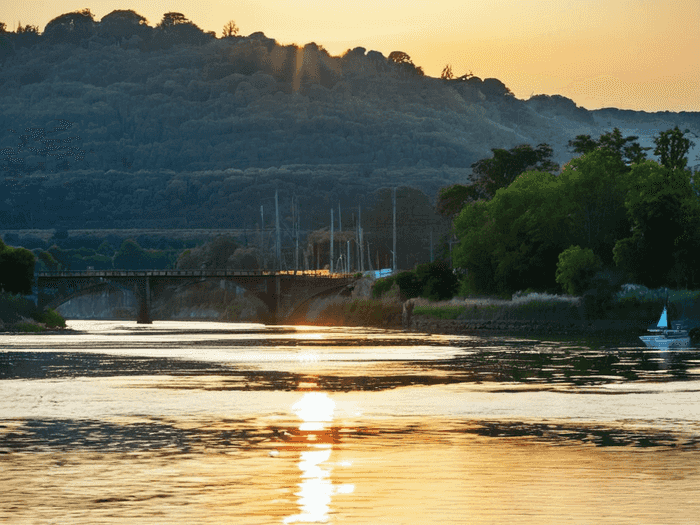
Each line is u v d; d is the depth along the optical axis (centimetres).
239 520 8331
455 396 16912
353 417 14288
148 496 9175
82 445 11906
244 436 12581
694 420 13762
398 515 8475
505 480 9800
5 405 15875
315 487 9512
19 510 8675
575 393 17200
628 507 8712
